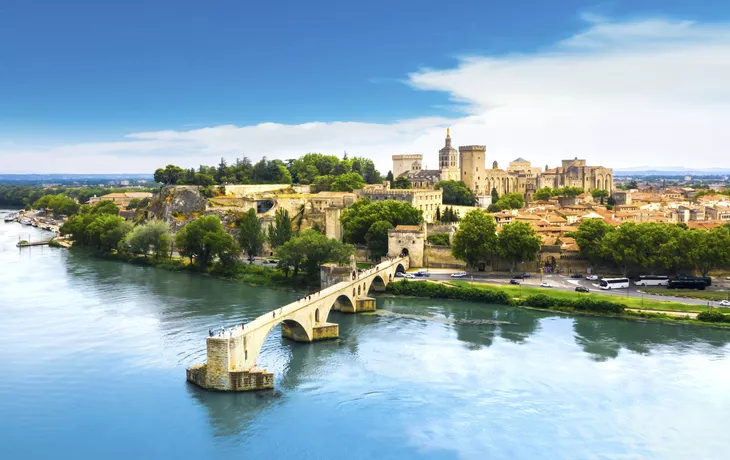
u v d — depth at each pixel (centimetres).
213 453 9138
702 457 9250
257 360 12900
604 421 10281
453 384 11719
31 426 9950
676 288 19488
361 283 17825
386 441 9512
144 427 9888
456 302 18688
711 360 13050
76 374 12050
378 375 12125
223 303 18012
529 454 9250
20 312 16812
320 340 14362
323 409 10562
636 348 13888
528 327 15725
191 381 11550
